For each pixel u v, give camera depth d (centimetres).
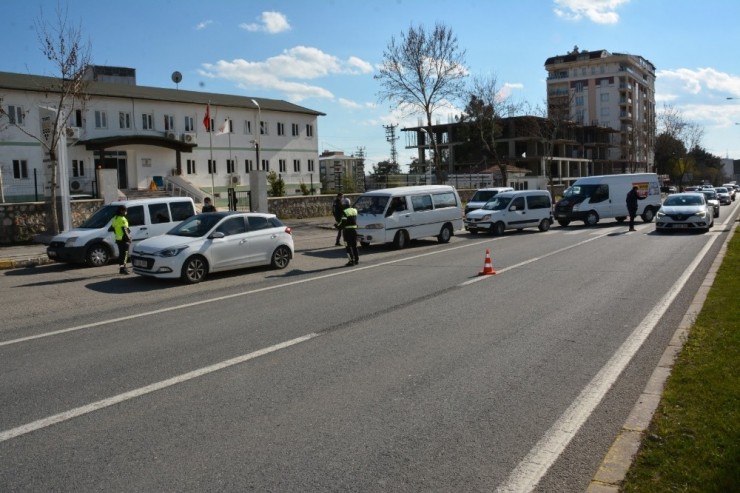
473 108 5172
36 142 3716
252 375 624
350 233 1559
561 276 1271
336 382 598
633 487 360
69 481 398
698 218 2270
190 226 1402
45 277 1428
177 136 4559
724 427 431
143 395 566
